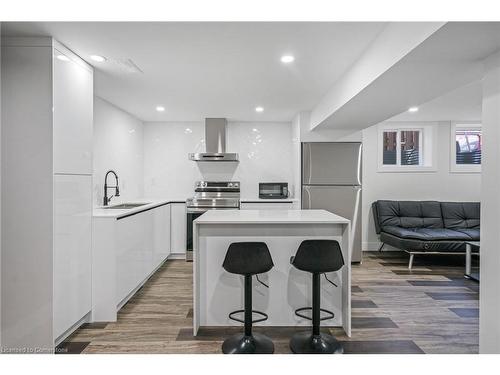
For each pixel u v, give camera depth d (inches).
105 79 122.6
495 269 68.3
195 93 143.6
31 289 84.9
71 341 93.4
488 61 72.0
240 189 213.3
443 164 215.3
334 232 103.9
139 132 204.5
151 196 212.4
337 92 126.1
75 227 96.1
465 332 99.7
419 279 153.2
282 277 104.3
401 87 96.0
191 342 93.4
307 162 183.3
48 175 85.0
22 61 85.0
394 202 204.5
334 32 84.6
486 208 71.0
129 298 125.9
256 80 124.8
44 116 85.1
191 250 188.9
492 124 70.2
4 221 85.0
